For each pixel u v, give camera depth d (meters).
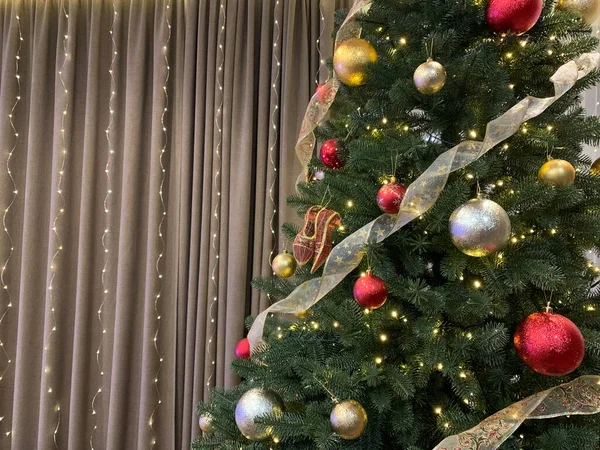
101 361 1.88
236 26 1.83
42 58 1.90
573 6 0.98
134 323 1.86
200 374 1.76
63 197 1.87
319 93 1.21
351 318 0.91
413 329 0.84
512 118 0.84
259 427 0.89
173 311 1.83
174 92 1.89
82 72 1.93
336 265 0.90
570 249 0.97
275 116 1.80
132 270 1.85
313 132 1.27
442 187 0.83
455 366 0.79
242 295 1.75
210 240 1.80
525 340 0.77
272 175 1.79
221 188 1.81
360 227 0.96
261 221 1.79
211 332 1.77
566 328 0.75
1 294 1.90
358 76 1.01
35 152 1.88
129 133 1.85
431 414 0.92
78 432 1.81
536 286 0.88
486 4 0.91
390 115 0.99
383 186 0.88
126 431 1.83
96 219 1.91
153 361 1.80
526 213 0.89
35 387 1.88
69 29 1.88
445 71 0.90
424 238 0.88
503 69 0.89
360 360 0.90
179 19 1.87
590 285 0.98
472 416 0.82
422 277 0.97
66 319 1.89
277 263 1.17
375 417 0.89
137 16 1.89
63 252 1.87
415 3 1.01
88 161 1.87
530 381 0.88
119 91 1.91
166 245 1.85
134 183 1.85
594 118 0.95
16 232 1.93
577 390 0.82
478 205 0.77
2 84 1.91
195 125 1.83
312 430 0.83
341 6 1.82
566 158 0.96
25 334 1.86
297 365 0.90
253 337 1.01
